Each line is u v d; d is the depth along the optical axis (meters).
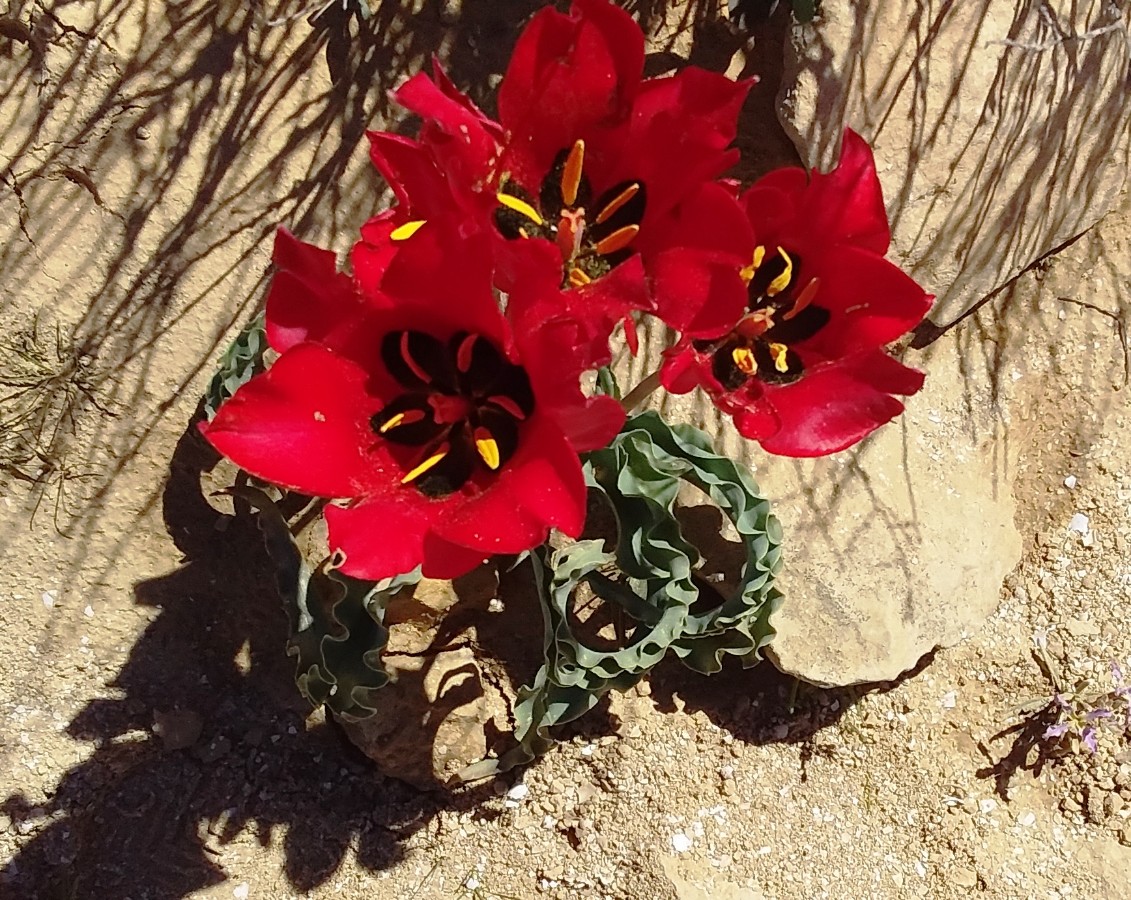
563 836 0.43
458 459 0.23
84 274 0.38
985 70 0.39
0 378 0.38
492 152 0.23
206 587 0.42
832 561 0.42
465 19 0.40
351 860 0.42
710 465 0.37
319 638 0.37
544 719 0.37
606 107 0.24
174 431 0.41
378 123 0.40
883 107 0.39
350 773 0.43
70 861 0.41
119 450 0.40
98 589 0.42
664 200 0.24
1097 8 0.40
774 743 0.45
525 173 0.24
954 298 0.44
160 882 0.41
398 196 0.23
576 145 0.24
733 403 0.24
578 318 0.21
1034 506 0.48
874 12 0.38
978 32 0.39
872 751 0.45
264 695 0.43
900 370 0.24
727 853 0.43
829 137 0.40
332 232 0.40
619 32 0.22
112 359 0.39
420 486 0.23
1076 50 0.40
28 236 0.38
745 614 0.38
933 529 0.43
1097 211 0.44
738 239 0.22
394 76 0.40
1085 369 0.47
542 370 0.19
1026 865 0.45
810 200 0.24
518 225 0.25
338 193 0.40
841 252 0.25
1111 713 0.45
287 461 0.21
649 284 0.24
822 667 0.42
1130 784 0.45
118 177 0.38
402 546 0.22
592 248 0.24
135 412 0.40
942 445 0.45
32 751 0.41
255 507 0.38
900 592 0.43
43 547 0.41
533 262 0.19
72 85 0.37
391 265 0.21
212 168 0.39
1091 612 0.47
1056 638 0.47
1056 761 0.46
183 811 0.42
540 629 0.43
